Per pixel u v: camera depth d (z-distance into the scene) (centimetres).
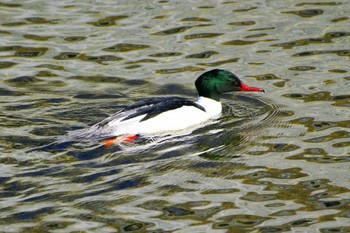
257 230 1093
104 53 1762
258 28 1867
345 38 1803
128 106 1450
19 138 1354
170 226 1101
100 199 1170
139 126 1404
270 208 1149
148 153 1330
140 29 1872
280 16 1927
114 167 1269
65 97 1551
